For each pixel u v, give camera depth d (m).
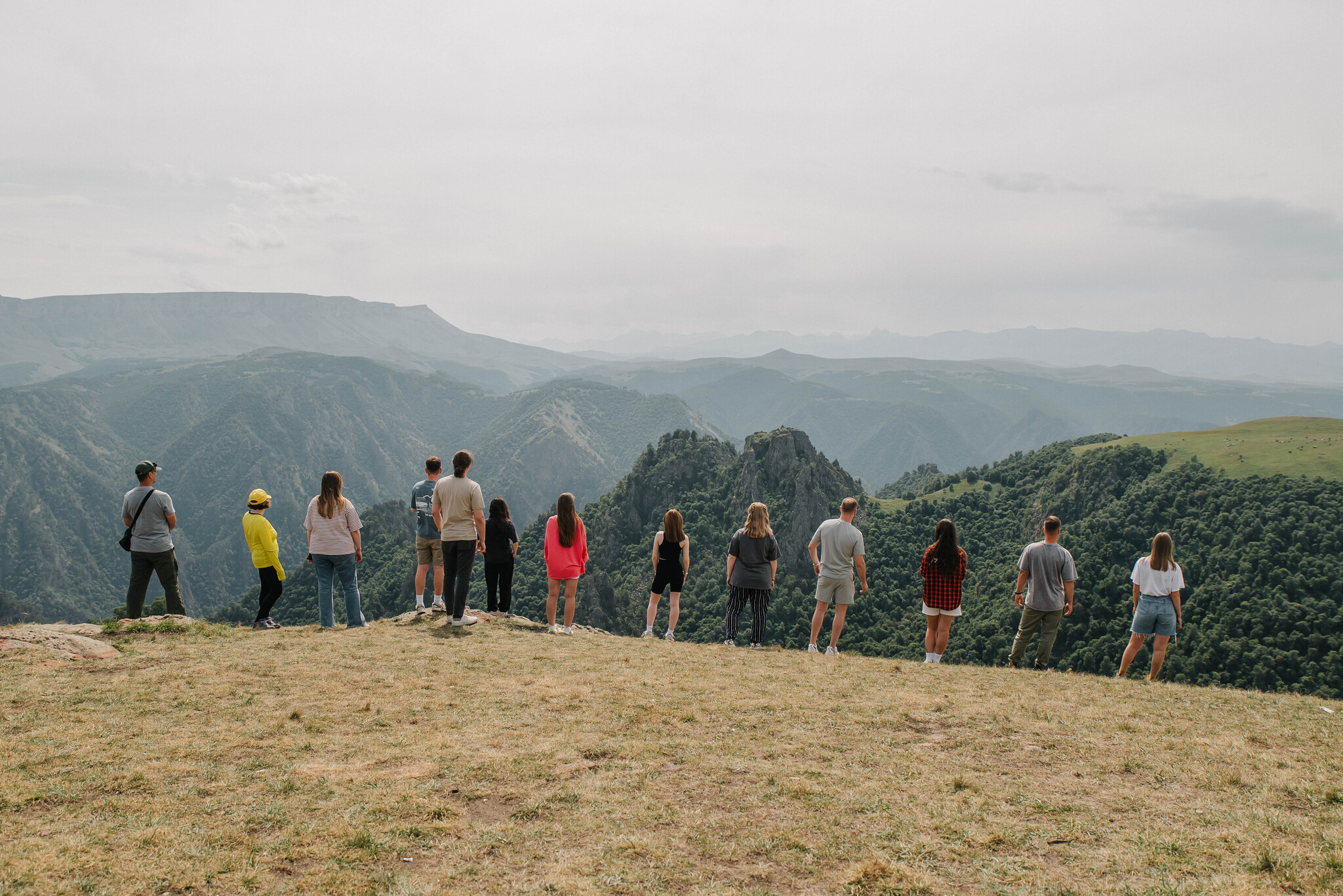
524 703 11.80
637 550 191.88
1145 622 17.33
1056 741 10.51
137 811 7.46
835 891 6.36
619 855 6.92
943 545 18.17
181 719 10.45
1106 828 7.56
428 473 20.81
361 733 10.14
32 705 10.80
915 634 137.00
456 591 18.75
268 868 6.48
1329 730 11.45
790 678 14.25
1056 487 188.12
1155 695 13.71
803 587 162.50
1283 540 136.12
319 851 6.81
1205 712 12.45
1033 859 6.92
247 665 13.66
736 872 6.67
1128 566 152.75
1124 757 9.80
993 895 6.26
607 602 163.38
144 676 12.66
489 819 7.65
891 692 13.19
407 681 12.93
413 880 6.34
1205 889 6.21
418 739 9.95
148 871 6.28
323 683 12.61
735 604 19.59
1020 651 18.44
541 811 7.85
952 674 15.45
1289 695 14.49
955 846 7.18
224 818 7.38
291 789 8.14
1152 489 168.25
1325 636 111.81
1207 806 8.16
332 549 18.83
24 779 8.11
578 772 8.95
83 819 7.25
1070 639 133.12
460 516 18.69
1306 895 6.12
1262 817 7.77
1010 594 142.75
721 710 11.73
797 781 8.73
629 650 16.73
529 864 6.74
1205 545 147.75
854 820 7.73
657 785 8.59
